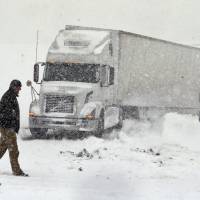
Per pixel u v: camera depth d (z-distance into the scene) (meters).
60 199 18.56
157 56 60.19
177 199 19.83
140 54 56.28
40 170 28.31
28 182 22.59
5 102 25.83
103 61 49.22
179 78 65.81
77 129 46.41
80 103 46.59
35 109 46.91
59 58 49.22
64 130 49.38
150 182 25.12
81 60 48.81
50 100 46.88
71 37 50.34
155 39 59.53
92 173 28.00
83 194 19.84
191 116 69.00
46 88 47.28
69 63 48.91
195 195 21.00
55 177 25.91
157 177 27.22
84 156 34.31
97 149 36.44
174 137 48.31
